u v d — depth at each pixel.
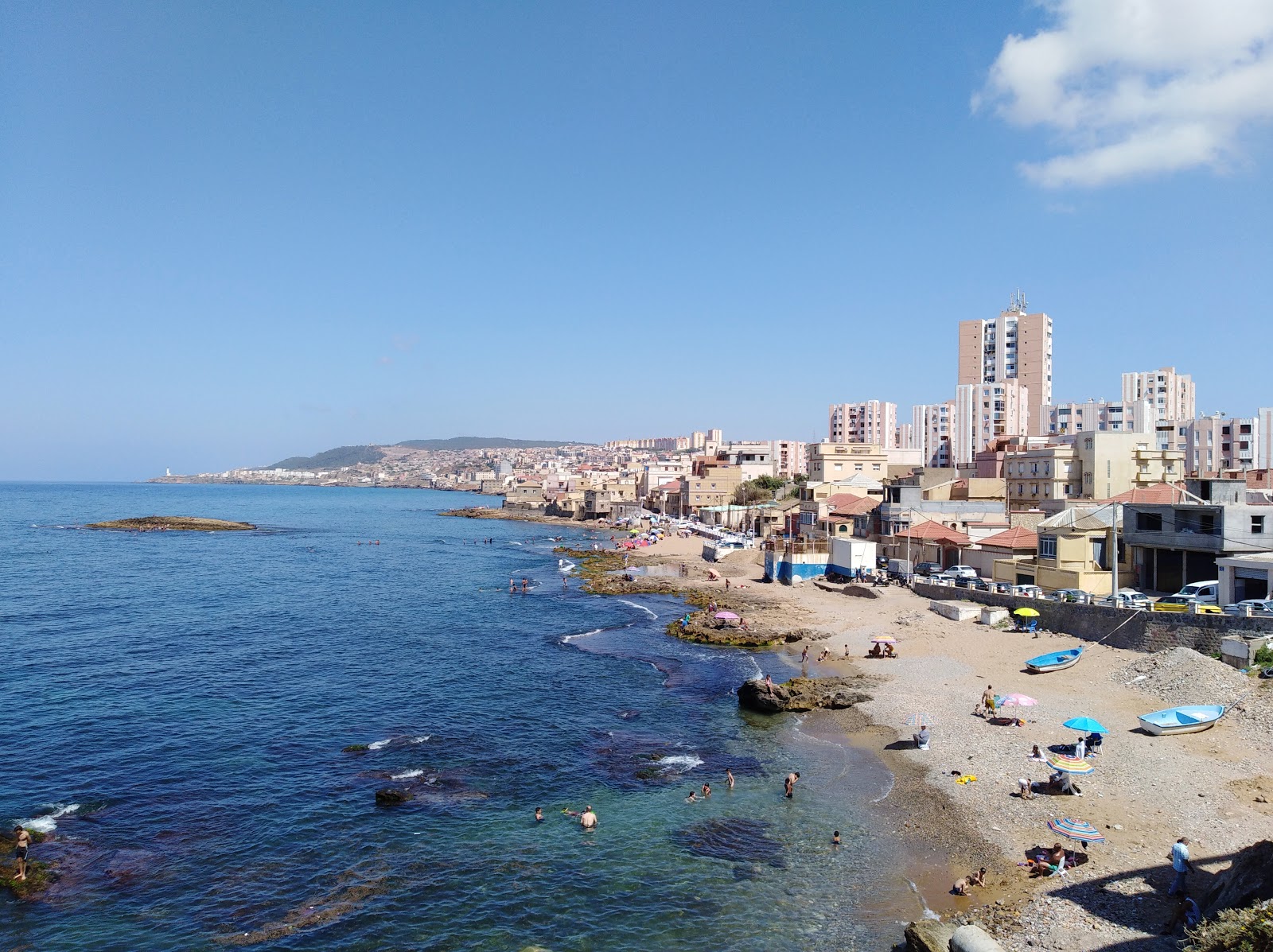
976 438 177.25
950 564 82.75
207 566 133.00
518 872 31.36
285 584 112.81
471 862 32.16
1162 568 61.88
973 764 39.03
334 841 34.00
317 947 26.61
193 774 41.16
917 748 41.81
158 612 89.12
